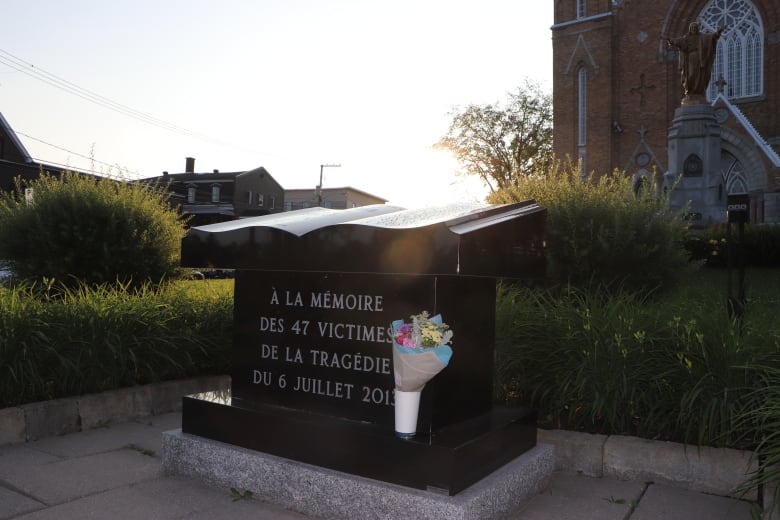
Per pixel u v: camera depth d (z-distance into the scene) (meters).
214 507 3.89
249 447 4.18
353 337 4.16
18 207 9.34
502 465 3.94
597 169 32.94
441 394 3.88
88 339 6.00
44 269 8.95
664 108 32.06
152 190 10.30
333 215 4.76
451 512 3.31
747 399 4.31
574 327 5.29
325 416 4.18
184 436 4.44
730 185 32.06
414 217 4.13
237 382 4.68
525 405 5.54
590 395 4.89
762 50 31.41
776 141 30.81
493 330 4.50
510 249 4.12
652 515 3.85
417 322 3.62
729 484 4.14
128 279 9.29
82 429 5.62
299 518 3.75
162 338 6.54
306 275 4.38
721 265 16.77
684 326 4.79
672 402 4.66
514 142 48.78
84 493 4.08
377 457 3.65
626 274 7.75
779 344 4.52
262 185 73.19
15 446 5.11
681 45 24.22
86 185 9.55
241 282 4.70
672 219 8.18
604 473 4.54
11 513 3.75
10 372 5.28
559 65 34.06
